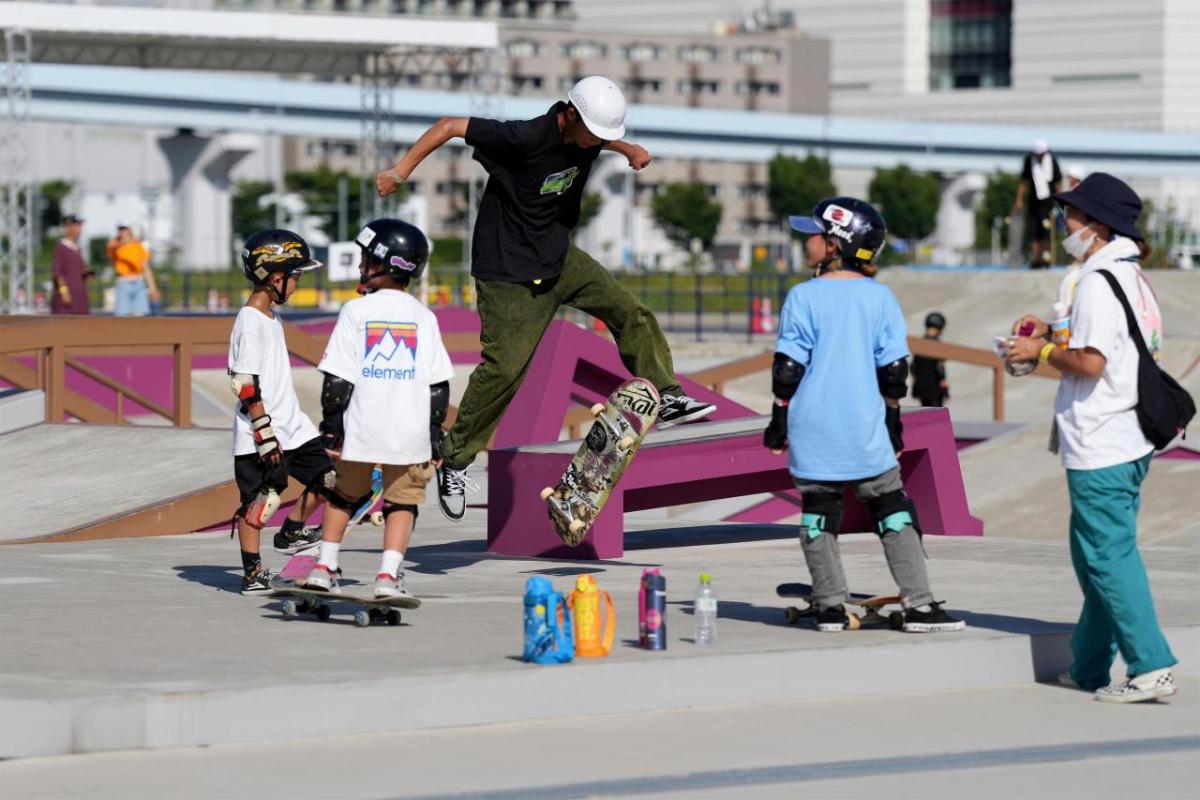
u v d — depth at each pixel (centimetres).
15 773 1627
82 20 12962
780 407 2216
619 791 1588
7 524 3809
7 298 14675
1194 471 4972
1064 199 2062
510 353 2795
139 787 1577
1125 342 2017
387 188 2661
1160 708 2003
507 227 2756
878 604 2238
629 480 3197
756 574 2898
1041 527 4753
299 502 2597
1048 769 1697
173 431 4650
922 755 1747
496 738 1802
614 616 2234
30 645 2055
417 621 2288
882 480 2198
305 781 1606
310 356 5206
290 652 2019
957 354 7469
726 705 1997
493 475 3306
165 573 2862
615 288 2814
